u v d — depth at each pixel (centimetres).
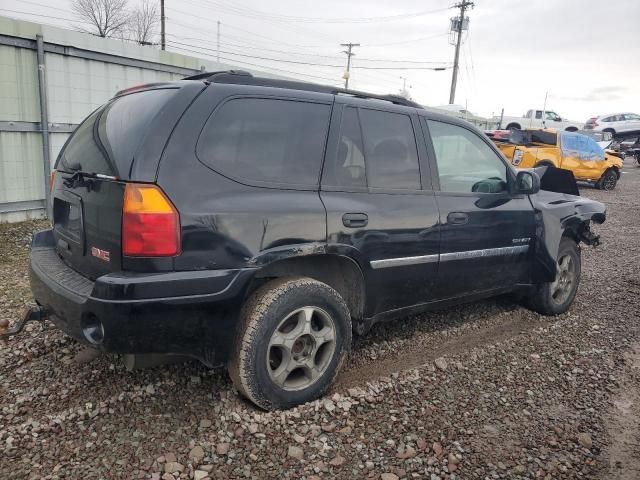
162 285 261
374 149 356
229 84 301
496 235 429
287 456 270
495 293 454
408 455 277
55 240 362
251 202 289
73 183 316
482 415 321
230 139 292
